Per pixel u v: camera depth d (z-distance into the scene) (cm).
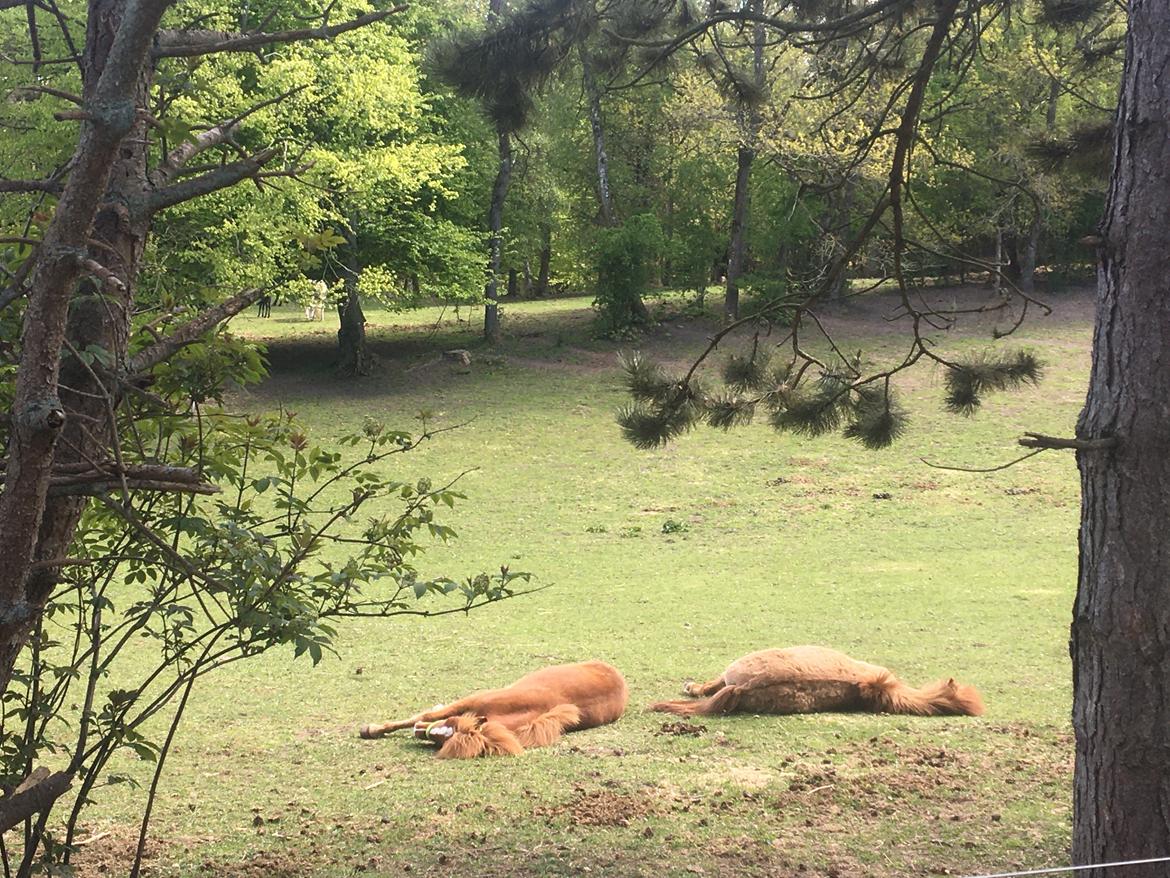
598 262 3462
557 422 2667
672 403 695
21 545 266
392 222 2947
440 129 3238
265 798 652
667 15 855
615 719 827
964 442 2453
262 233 1948
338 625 1244
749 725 794
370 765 720
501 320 3856
